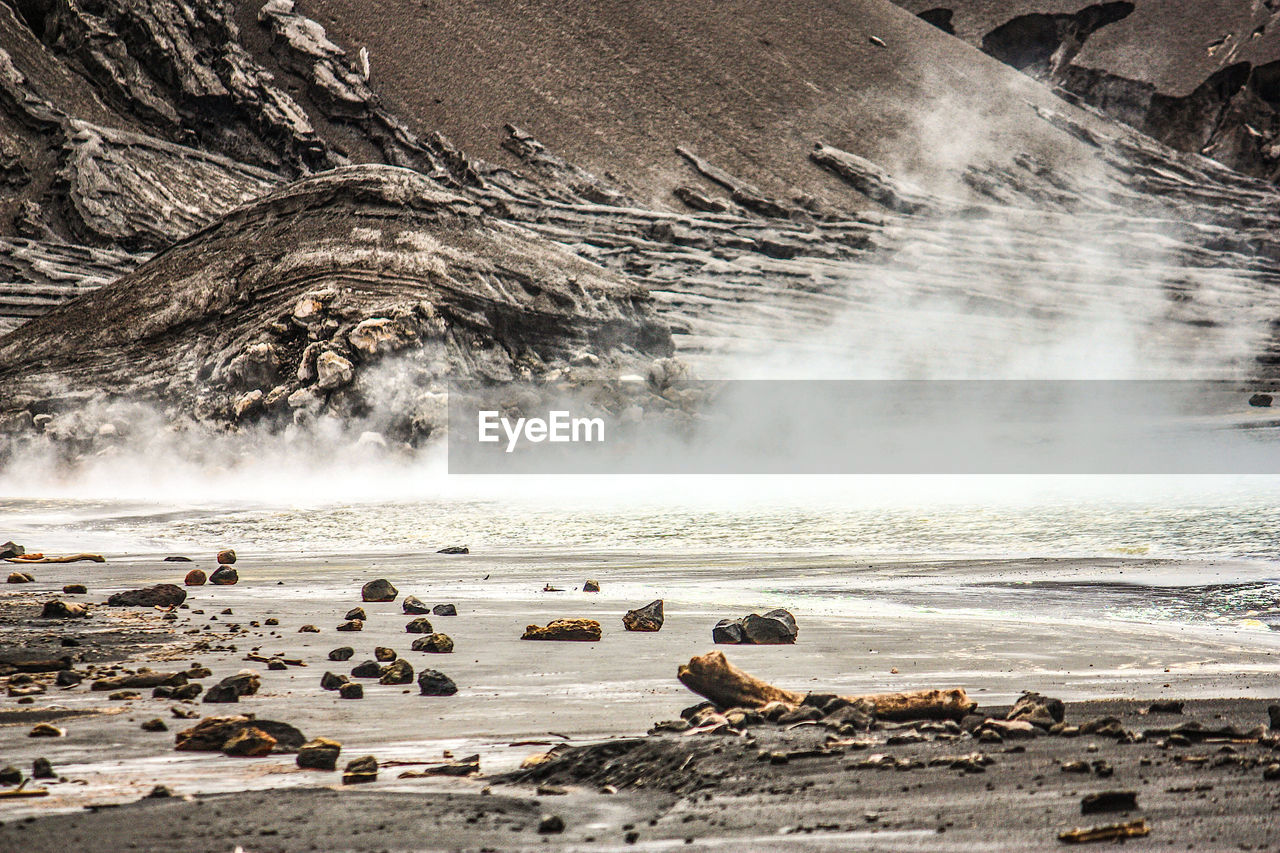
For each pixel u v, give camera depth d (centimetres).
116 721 830
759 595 1759
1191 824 509
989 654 1162
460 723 826
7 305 8875
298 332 6506
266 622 1370
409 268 6850
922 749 679
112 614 1447
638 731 785
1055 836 501
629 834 518
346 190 7506
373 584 1650
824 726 738
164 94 12719
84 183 10988
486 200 12606
